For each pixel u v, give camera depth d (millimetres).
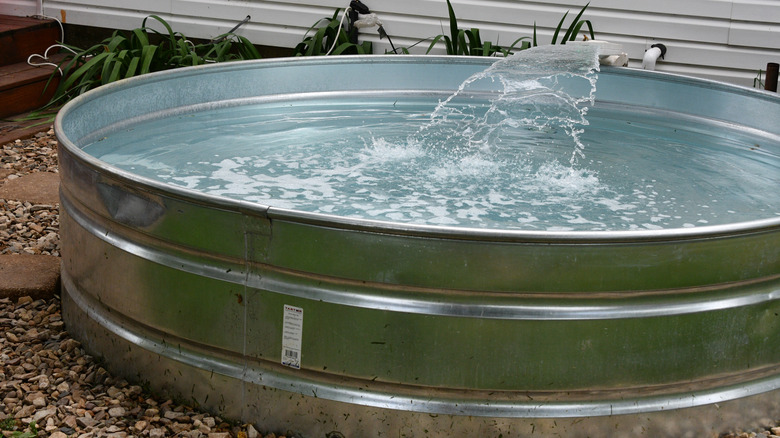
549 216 2676
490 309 1963
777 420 2244
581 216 2686
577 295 1957
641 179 3115
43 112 5047
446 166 3195
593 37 5016
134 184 2172
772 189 3041
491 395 2029
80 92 4949
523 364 2000
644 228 2596
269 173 3033
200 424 2182
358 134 3627
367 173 3078
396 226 1908
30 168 4207
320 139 3521
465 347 1990
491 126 3865
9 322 2791
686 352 2059
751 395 2174
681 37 5141
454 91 4379
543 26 5305
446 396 2039
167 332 2260
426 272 1946
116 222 2291
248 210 2006
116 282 2346
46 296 2975
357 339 2027
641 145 3602
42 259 3174
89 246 2430
